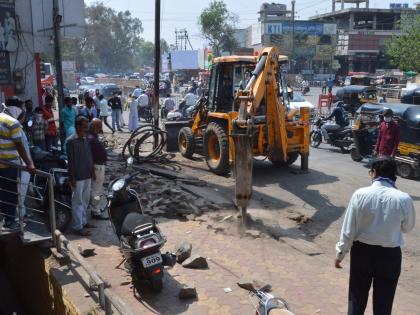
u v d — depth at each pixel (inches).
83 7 551.5
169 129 582.9
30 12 511.2
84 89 1563.7
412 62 1470.2
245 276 227.3
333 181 446.3
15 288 308.0
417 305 206.1
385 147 424.8
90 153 277.4
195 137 535.5
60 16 479.8
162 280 206.5
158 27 578.2
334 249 278.7
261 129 443.2
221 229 293.3
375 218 155.5
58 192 276.5
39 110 462.9
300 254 261.4
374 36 2529.5
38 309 261.3
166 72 2906.0
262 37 2600.9
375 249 157.3
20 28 504.4
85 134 280.1
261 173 480.4
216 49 2807.6
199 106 526.0
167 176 438.9
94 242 265.3
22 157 244.4
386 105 509.0
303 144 473.1
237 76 471.8
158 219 311.1
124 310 153.6
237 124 310.2
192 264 235.0
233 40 2829.7
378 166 161.0
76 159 267.7
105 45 4325.8
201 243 271.0
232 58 467.2
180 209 322.3
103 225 293.3
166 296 204.2
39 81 530.6
